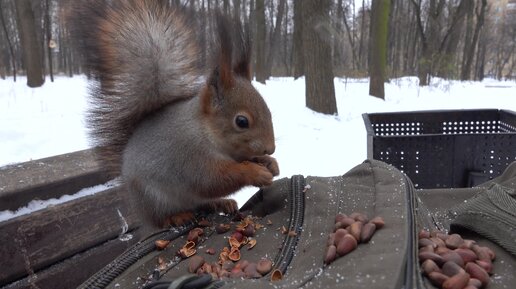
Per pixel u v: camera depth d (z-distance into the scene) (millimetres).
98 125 370
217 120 332
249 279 210
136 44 354
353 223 220
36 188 405
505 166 442
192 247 265
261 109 338
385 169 292
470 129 559
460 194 346
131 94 355
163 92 358
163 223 349
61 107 1567
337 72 3338
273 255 240
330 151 1006
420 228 244
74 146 987
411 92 2305
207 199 340
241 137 333
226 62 332
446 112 557
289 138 1128
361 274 182
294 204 275
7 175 431
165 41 357
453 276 198
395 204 244
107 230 455
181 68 361
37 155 914
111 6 363
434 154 447
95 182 451
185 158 331
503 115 541
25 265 391
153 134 344
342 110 1617
